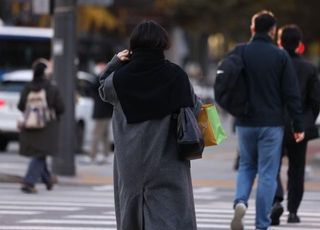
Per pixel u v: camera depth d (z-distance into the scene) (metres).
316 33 98.62
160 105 14.98
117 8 95.50
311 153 50.78
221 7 103.62
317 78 23.98
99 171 39.75
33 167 32.19
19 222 24.56
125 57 15.53
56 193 32.31
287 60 21.78
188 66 135.12
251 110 21.72
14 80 49.38
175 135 15.15
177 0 104.38
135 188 15.15
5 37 69.00
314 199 31.22
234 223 21.84
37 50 69.25
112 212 27.02
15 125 48.88
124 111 15.09
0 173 36.16
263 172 21.75
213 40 142.38
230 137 69.94
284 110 22.09
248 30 102.75
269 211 21.78
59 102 32.19
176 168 15.12
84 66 76.88
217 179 38.00
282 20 96.81
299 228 23.83
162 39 15.15
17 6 82.44
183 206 15.12
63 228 23.50
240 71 21.78
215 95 22.02
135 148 15.05
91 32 86.62
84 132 49.88
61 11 36.88
